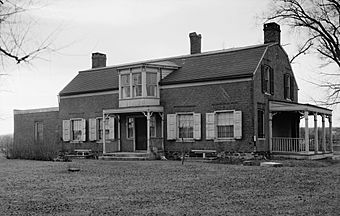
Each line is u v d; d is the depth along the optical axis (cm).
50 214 1126
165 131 3225
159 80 3266
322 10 2066
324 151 3212
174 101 3191
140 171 2175
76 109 3797
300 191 1475
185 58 3447
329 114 3309
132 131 3394
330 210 1140
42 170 2286
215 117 2989
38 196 1413
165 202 1276
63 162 2905
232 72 2944
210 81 3023
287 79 3412
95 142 3650
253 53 3069
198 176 1933
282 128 3306
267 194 1411
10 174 2092
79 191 1512
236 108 2903
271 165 2425
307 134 2898
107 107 3572
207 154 3003
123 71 3334
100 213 1127
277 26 3259
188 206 1209
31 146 3359
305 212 1114
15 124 4306
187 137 3136
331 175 1948
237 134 2883
